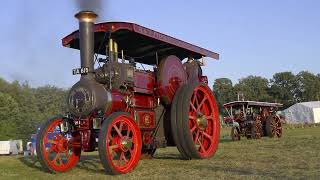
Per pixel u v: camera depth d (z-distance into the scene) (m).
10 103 51.12
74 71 8.57
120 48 10.65
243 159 9.26
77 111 8.35
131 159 8.15
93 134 8.47
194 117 9.91
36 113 58.03
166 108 10.27
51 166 8.40
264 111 23.47
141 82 9.50
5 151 31.36
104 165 7.50
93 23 8.62
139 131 8.38
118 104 8.70
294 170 7.21
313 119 56.41
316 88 99.56
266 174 6.81
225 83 99.19
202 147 10.02
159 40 9.68
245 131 21.38
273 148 11.95
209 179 6.50
